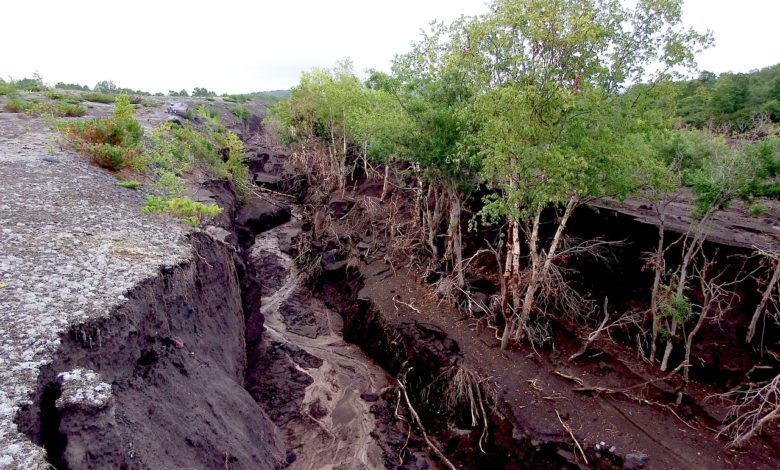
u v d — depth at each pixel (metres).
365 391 16.88
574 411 13.19
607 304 16.53
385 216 27.86
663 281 14.88
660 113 13.58
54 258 9.83
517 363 15.36
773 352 12.93
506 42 12.88
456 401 14.67
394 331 18.17
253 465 9.85
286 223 33.34
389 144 19.02
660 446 11.80
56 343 7.05
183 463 7.79
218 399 10.39
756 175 12.45
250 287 17.28
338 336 21.03
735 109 32.84
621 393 13.66
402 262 23.52
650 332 14.97
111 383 7.61
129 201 14.70
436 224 21.83
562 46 12.05
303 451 13.66
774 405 11.02
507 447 12.90
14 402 5.92
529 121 12.20
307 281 25.41
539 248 19.11
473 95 14.63
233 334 13.78
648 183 13.30
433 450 14.08
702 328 14.23
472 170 17.95
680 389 13.27
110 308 8.26
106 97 42.75
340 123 34.31
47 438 6.07
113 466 6.07
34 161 16.25
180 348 10.02
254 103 99.69
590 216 18.09
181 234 12.90
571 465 11.77
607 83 13.39
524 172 12.79
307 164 39.50
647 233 16.44
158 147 22.00
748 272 14.05
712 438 11.99
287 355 18.27
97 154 17.33
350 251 25.67
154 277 9.87
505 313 15.77
